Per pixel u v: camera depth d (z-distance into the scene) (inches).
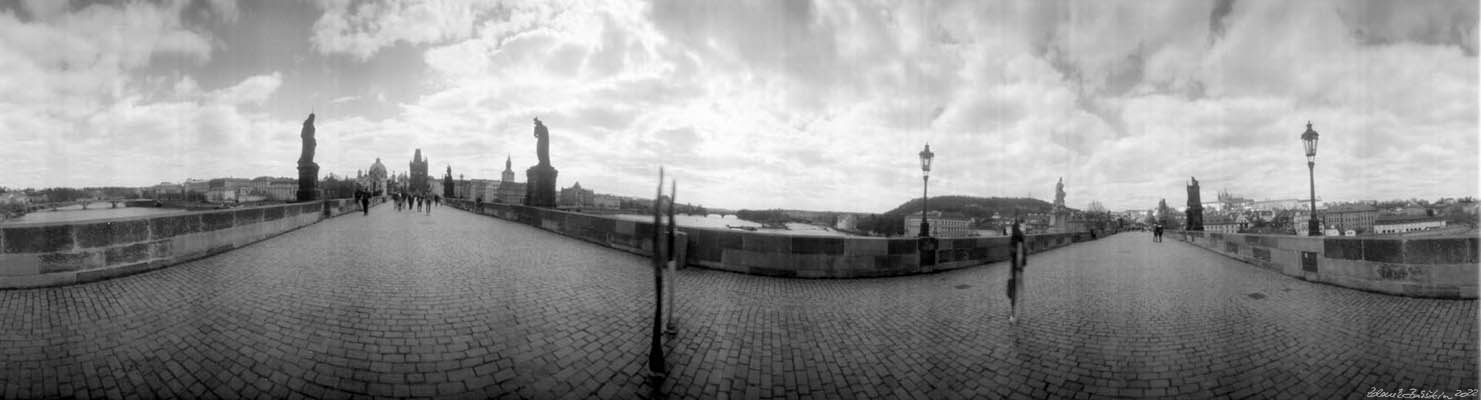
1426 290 330.6
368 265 370.0
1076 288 378.6
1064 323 260.7
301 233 650.8
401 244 526.0
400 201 1817.2
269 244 511.2
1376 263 356.8
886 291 357.7
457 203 2214.6
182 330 208.1
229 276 319.0
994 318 271.9
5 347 188.4
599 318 245.0
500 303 261.6
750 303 300.8
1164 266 553.6
